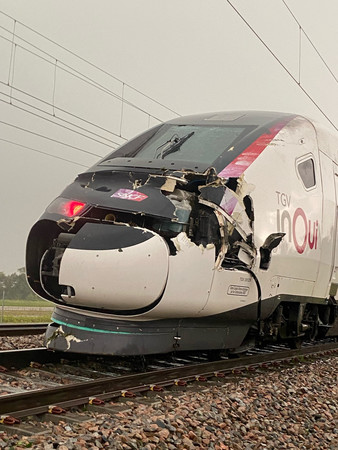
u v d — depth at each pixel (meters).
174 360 7.85
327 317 10.06
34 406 4.55
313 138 8.70
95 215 6.57
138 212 6.37
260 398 5.97
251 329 7.98
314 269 8.56
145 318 6.35
